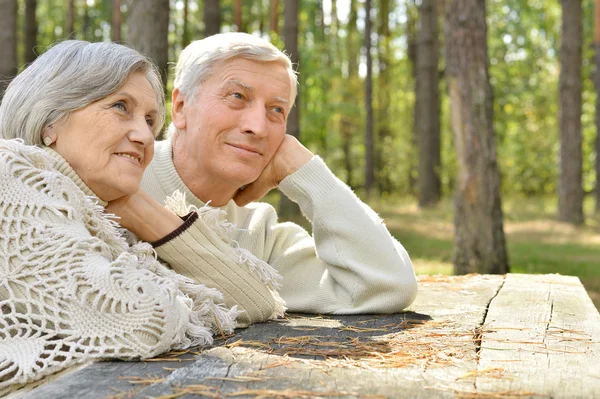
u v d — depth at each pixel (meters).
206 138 2.56
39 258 1.84
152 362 1.82
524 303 2.97
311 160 2.72
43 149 2.02
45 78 2.01
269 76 2.56
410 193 27.73
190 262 2.31
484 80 7.83
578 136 15.16
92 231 2.04
